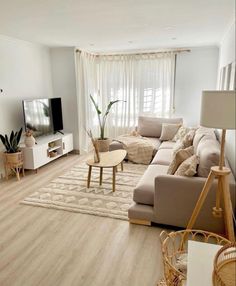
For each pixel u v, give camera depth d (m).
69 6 2.57
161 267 2.10
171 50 5.54
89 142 5.95
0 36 3.96
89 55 5.78
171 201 2.54
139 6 2.60
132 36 4.17
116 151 4.33
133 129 6.11
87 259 2.20
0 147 4.12
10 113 4.31
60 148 5.12
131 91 6.03
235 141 2.79
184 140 4.00
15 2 2.43
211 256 1.31
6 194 3.54
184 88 5.68
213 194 2.38
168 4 2.54
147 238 2.50
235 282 0.92
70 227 2.71
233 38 3.15
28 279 1.98
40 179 4.10
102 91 6.22
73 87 5.37
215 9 2.73
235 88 2.75
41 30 3.66
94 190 3.63
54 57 5.34
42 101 4.79
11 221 2.83
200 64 5.47
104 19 3.09
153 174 3.15
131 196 3.42
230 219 1.96
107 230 2.64
